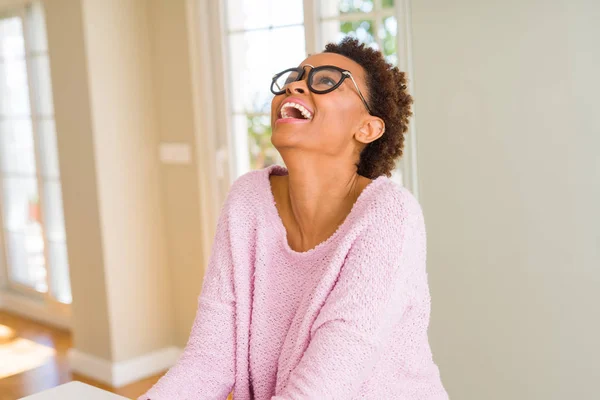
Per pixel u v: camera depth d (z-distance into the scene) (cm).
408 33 262
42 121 466
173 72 375
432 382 116
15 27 477
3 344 448
